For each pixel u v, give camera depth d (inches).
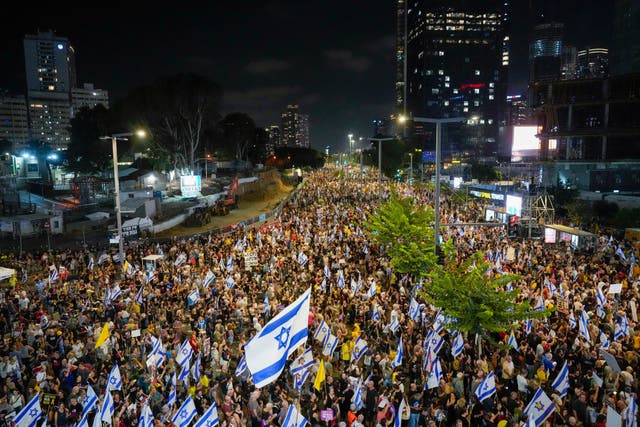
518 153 3459.6
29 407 470.9
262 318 777.6
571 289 881.5
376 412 530.9
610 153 2876.5
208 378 597.0
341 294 863.7
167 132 2984.7
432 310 788.6
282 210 2458.2
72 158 3545.8
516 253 1218.0
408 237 1007.6
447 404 518.9
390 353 647.8
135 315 807.1
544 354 618.5
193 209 2362.2
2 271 1019.3
